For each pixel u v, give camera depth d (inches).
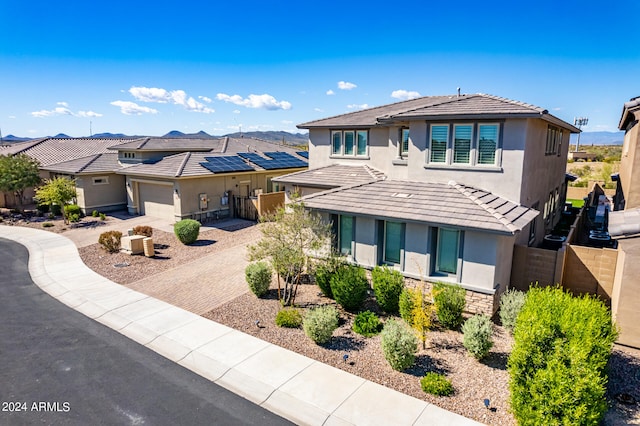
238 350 450.6
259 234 983.6
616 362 406.3
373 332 484.7
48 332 499.5
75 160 1284.4
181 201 1054.4
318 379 392.8
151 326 512.4
